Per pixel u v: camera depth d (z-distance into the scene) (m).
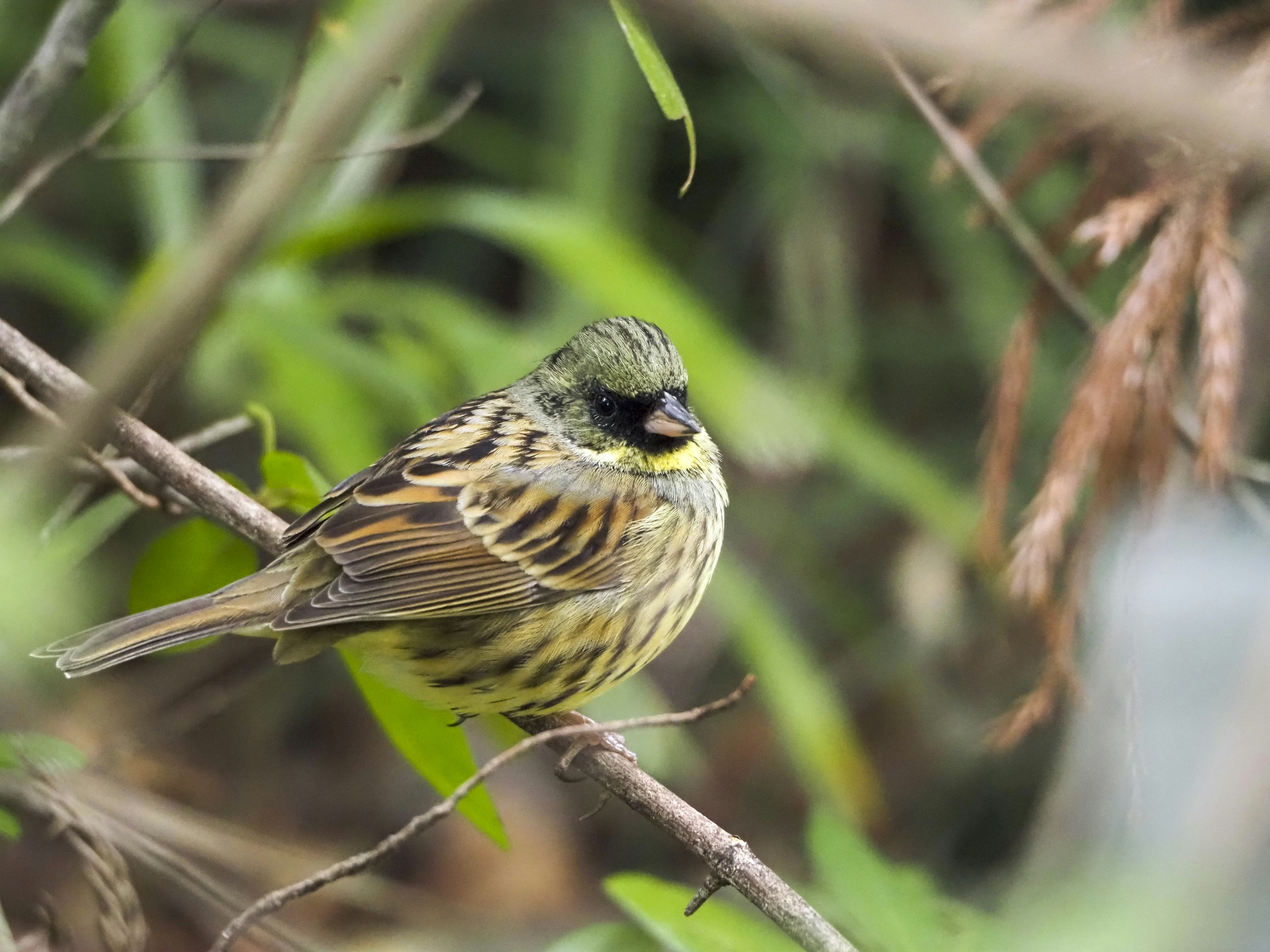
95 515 6.68
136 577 6.55
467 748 6.46
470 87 7.28
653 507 6.95
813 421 9.61
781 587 11.93
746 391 8.76
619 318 7.27
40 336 11.58
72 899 9.23
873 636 11.73
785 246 11.15
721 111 11.45
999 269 10.88
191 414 10.48
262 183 2.54
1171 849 2.89
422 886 11.27
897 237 12.34
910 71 6.68
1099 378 6.20
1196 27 5.88
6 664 5.79
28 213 10.73
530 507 6.67
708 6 2.26
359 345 8.78
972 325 10.85
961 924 5.16
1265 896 2.81
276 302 8.49
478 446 6.91
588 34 11.02
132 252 11.21
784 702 9.52
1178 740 4.10
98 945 8.95
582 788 11.99
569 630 6.63
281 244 7.19
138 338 2.65
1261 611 3.94
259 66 10.62
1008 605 10.05
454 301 9.13
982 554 7.16
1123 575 5.90
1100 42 5.47
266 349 8.45
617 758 5.82
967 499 11.12
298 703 11.84
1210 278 6.04
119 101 8.62
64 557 6.25
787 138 11.30
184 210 8.67
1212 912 2.79
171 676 10.73
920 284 12.24
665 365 7.13
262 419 6.84
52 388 6.00
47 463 3.56
